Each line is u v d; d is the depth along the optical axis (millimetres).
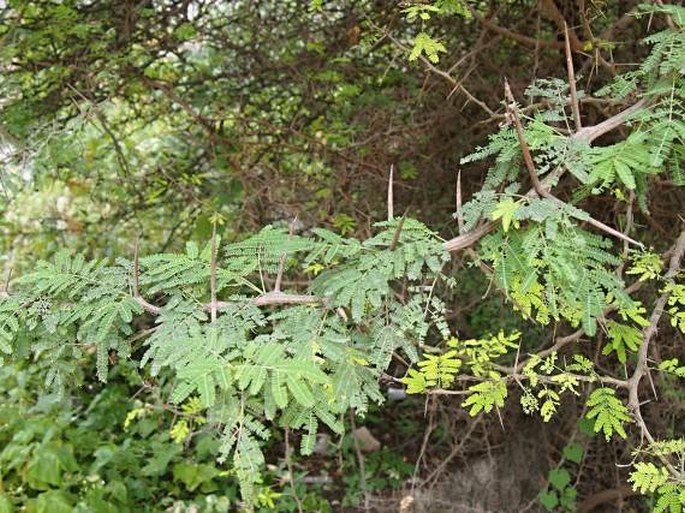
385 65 3625
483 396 2096
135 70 3371
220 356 1454
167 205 4234
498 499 3924
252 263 1752
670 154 1940
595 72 2988
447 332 1647
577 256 1665
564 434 4000
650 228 3250
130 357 1794
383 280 1607
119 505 4215
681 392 3301
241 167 3670
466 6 2438
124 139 4172
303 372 1390
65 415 4598
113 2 3324
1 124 3117
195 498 4355
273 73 3775
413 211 3672
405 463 4738
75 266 1746
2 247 4926
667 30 1995
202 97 3777
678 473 2074
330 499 4598
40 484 4117
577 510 3846
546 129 1830
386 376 1928
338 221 3352
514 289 1722
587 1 3061
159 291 1712
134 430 4656
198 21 3684
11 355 1694
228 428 1458
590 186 1963
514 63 3490
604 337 3330
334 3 3502
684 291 2047
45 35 3086
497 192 1854
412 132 3590
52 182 4129
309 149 3629
